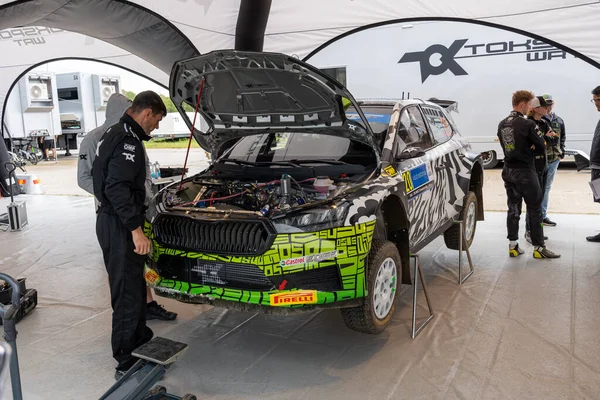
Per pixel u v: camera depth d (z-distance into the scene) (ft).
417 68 40.32
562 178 38.22
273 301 10.53
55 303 15.83
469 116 39.81
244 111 13.92
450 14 20.42
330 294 10.71
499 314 13.78
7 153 33.94
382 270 12.04
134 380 8.82
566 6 18.80
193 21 21.84
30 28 29.50
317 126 13.55
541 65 37.47
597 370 10.71
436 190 15.47
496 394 9.89
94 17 20.66
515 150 17.95
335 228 10.78
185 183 14.29
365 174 12.85
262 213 10.93
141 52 24.70
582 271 17.15
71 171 55.16
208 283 11.34
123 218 10.32
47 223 28.09
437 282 16.58
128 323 10.94
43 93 58.29
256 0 20.54
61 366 11.72
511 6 19.51
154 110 10.85
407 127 15.14
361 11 21.72
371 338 12.64
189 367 11.47
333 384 10.53
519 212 18.90
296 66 11.05
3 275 7.25
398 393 10.07
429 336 12.60
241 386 10.59
